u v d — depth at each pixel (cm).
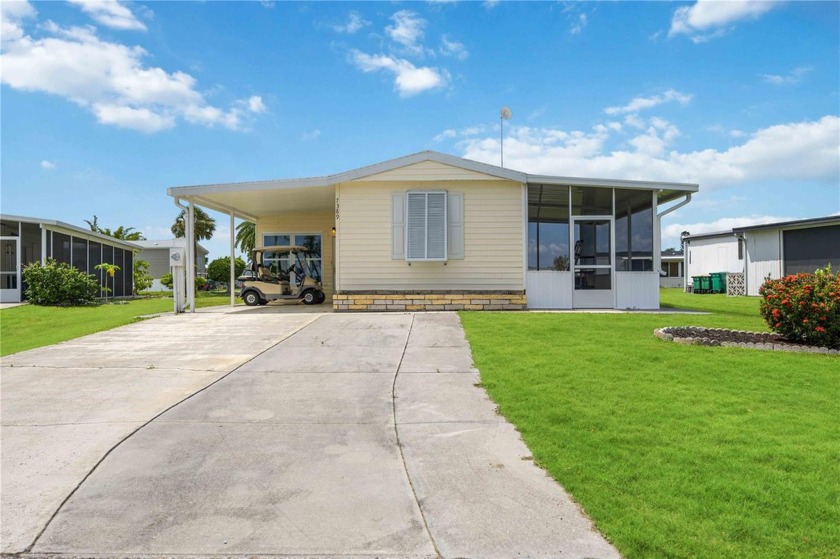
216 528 291
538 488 334
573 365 650
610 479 335
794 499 303
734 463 355
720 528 275
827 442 392
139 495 331
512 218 1317
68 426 458
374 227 1312
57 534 286
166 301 2234
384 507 314
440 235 1298
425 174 1299
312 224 1875
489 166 1296
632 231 1346
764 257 2231
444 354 750
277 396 551
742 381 573
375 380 613
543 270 1326
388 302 1293
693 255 2844
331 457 390
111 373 655
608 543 270
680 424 437
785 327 803
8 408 511
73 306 1833
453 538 279
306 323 1071
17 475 360
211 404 522
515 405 498
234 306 1628
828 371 619
